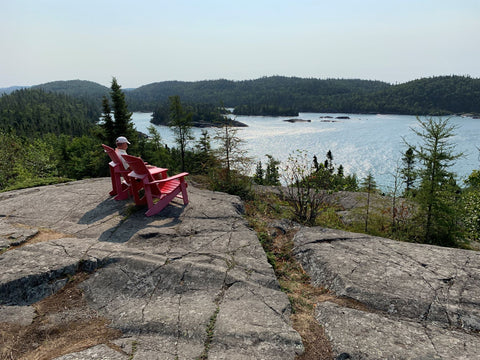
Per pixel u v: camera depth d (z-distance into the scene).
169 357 3.03
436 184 7.92
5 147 33.41
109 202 7.17
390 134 161.88
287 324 3.61
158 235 5.48
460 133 149.62
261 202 8.85
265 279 4.44
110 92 31.17
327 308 4.03
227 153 9.27
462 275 4.64
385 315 3.90
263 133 168.75
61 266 4.34
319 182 8.84
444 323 3.75
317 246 5.72
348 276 4.63
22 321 3.58
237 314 3.66
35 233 5.48
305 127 198.88
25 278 4.07
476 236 9.36
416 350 3.29
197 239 5.45
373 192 10.42
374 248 5.63
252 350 3.17
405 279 4.55
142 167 6.03
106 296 4.03
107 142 32.28
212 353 3.10
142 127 177.12
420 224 8.20
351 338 3.46
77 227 5.86
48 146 48.78
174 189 6.79
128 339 3.29
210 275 4.32
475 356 3.21
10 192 8.48
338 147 128.38
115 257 4.62
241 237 5.60
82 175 44.25
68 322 3.59
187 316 3.58
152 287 4.14
